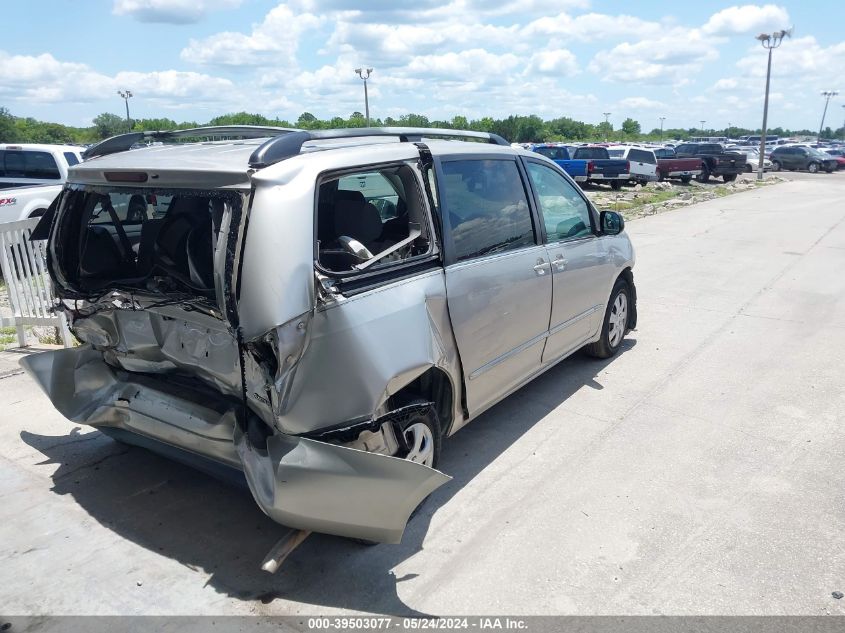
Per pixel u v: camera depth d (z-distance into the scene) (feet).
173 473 13.94
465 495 13.15
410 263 11.80
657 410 17.04
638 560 11.13
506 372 14.84
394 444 11.25
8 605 10.12
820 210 62.59
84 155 13.41
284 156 10.19
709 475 13.83
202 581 10.65
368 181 12.94
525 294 14.87
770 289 30.01
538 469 14.14
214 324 10.50
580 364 20.47
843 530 11.88
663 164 101.91
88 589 10.46
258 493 9.84
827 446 15.03
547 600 10.22
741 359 20.77
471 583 10.62
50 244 12.53
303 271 9.71
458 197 13.21
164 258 11.66
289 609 10.05
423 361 11.44
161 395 12.15
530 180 15.85
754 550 11.35
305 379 9.89
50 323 21.08
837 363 20.33
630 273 21.08
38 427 16.02
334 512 10.00
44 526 12.08
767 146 189.57
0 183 39.37
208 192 10.11
